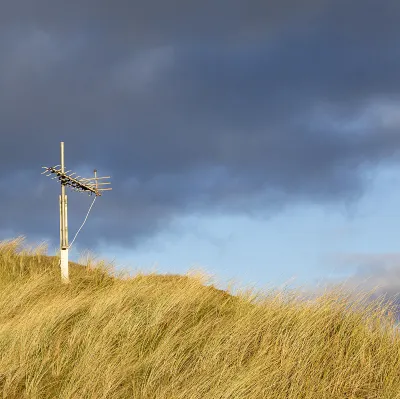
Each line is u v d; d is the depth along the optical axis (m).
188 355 13.79
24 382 12.56
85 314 16.81
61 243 24.47
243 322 15.31
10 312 18.20
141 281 20.98
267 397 11.86
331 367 13.44
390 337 14.83
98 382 12.31
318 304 15.99
